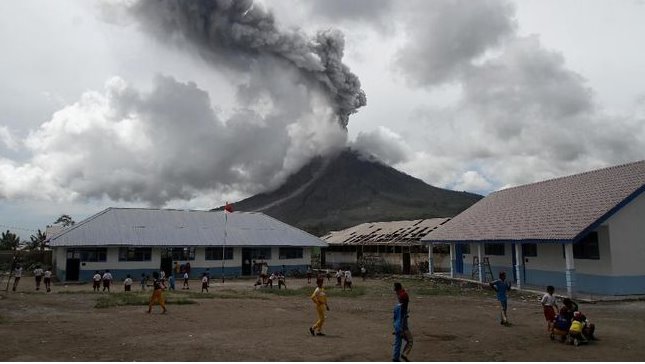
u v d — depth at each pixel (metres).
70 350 11.28
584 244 24.19
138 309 19.33
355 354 10.91
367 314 18.38
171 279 30.30
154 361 10.10
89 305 20.58
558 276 26.19
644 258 22.62
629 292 22.22
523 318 17.09
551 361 10.26
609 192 23.86
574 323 12.16
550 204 27.75
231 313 18.27
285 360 10.26
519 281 26.34
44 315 17.39
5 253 48.31
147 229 41.78
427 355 10.89
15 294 24.75
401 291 10.40
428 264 42.62
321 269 51.03
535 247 28.38
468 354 11.02
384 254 47.72
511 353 11.13
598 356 10.80
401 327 10.05
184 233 42.78
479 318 17.12
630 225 22.72
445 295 25.94
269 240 45.06
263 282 33.59
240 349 11.45
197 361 10.12
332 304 21.70
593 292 23.45
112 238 38.88
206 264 42.28
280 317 17.27
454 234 34.75
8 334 13.39
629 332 13.80
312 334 13.52
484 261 32.06
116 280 38.50
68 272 37.38
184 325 15.26
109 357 10.53
